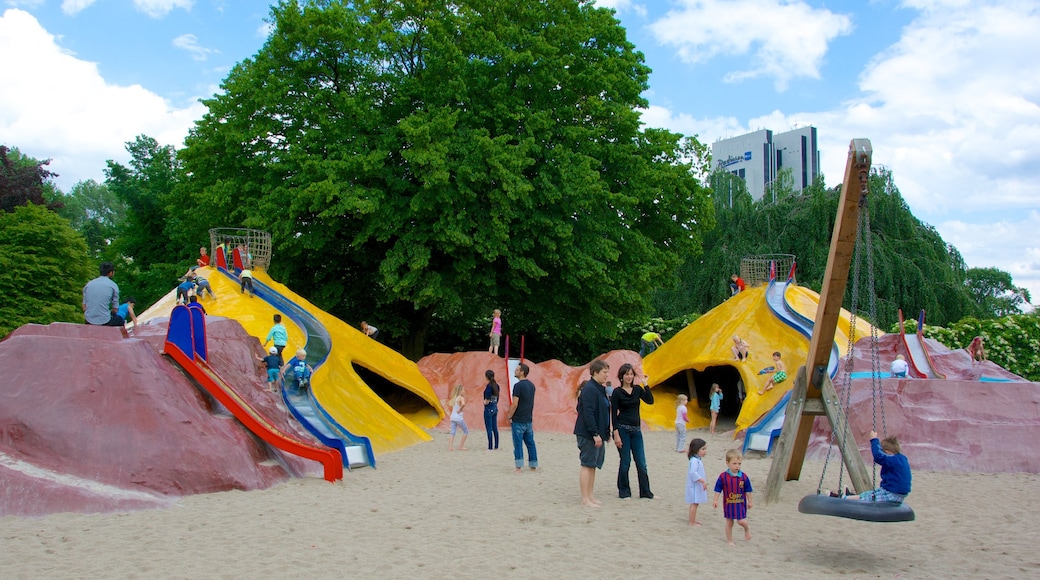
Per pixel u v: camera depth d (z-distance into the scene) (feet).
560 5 102.42
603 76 99.55
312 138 90.99
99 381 38.93
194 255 122.01
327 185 83.82
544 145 99.14
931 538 34.01
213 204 93.66
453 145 90.33
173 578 25.26
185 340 44.21
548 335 129.90
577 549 30.50
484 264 100.37
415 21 99.45
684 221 111.14
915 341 75.72
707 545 31.91
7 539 29.40
